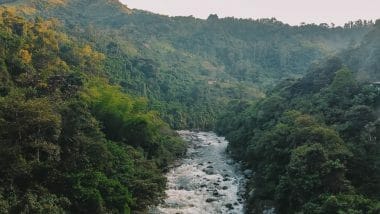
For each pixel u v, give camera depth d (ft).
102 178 117.08
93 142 126.21
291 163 125.90
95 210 107.45
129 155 150.71
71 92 154.92
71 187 107.34
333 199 105.09
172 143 227.81
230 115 330.75
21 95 125.29
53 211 93.30
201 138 314.14
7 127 105.50
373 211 101.55
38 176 106.42
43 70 187.73
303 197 117.80
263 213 132.67
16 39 197.77
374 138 134.92
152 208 137.18
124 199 115.85
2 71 158.92
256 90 549.13
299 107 199.93
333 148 129.49
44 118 107.65
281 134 157.79
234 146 238.68
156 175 139.03
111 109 173.47
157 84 440.04
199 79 564.30
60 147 115.44
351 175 126.93
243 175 186.50
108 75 323.57
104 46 431.02
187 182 173.17
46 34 250.16
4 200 91.97
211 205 145.69
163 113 360.89
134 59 458.91
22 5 613.52
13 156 102.12
